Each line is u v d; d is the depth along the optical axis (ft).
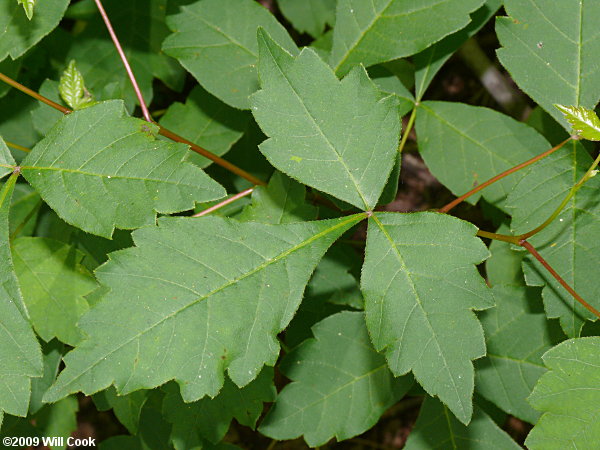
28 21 0.69
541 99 0.68
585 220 0.65
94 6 0.91
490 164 0.74
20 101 0.89
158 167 0.61
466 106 0.76
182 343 0.56
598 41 0.67
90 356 0.55
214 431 0.74
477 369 0.73
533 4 0.68
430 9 0.72
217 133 0.84
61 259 0.73
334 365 0.74
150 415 0.85
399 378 0.74
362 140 0.61
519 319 0.72
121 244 0.79
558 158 0.67
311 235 0.60
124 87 0.89
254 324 0.57
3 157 0.63
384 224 0.61
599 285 0.64
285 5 0.98
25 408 0.59
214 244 0.59
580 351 0.59
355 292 0.80
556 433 0.58
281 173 0.73
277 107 0.62
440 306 0.58
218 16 0.77
